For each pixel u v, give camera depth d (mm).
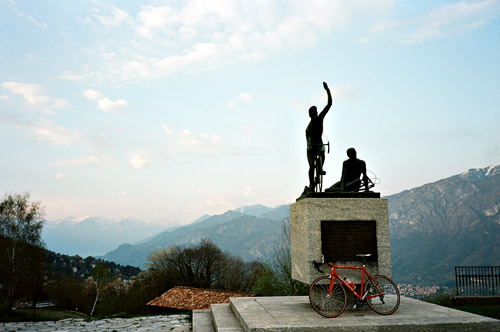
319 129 11758
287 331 8164
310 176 11836
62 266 117750
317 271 10023
